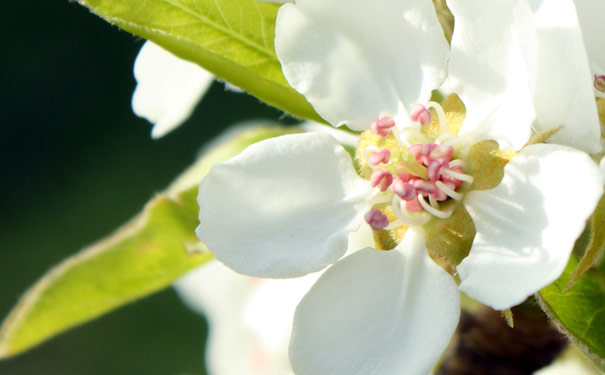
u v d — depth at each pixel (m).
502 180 0.19
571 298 0.19
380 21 0.19
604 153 0.19
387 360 0.19
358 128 0.19
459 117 0.19
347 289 0.19
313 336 0.19
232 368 0.26
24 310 0.22
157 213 0.21
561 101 0.18
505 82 0.19
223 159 0.22
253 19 0.20
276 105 0.20
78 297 0.22
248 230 0.19
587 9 0.19
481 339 0.21
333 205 0.19
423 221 0.19
